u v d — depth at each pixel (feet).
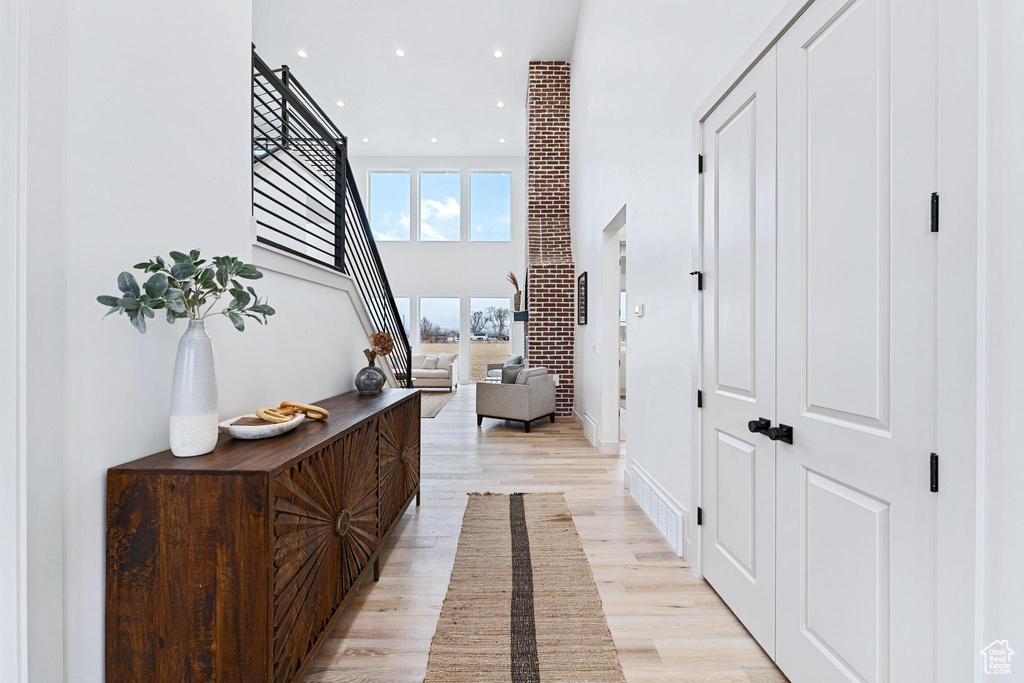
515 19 18.66
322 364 8.38
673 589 6.54
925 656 3.21
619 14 11.90
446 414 21.70
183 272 3.91
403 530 8.57
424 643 5.37
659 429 8.77
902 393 3.41
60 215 3.45
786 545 4.81
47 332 3.34
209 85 5.40
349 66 21.85
